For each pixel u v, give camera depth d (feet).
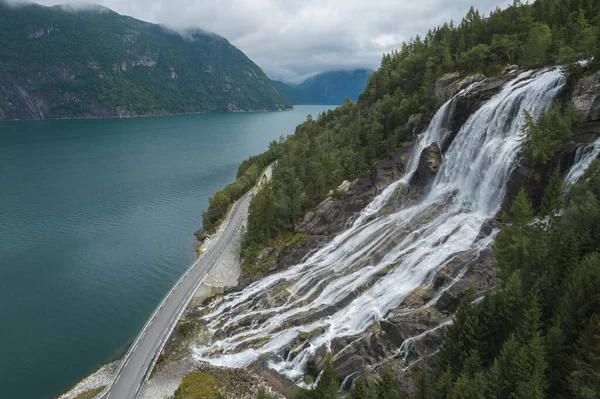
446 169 336.49
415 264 270.67
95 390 252.01
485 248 253.44
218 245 426.51
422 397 156.76
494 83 343.67
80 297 367.25
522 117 291.38
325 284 296.51
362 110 529.04
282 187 437.17
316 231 370.73
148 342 281.74
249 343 273.75
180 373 257.55
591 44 294.46
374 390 178.60
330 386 174.81
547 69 320.91
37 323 328.29
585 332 134.62
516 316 165.37
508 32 422.41
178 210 609.83
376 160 402.52
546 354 141.59
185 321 310.04
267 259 365.81
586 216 178.81
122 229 529.86
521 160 271.08
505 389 138.51
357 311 263.70
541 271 179.93
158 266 427.33
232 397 232.94
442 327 219.00
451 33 509.35
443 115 361.51
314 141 492.95
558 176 225.35
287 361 253.85
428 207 317.01
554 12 411.75
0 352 293.84
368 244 313.73
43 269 418.31
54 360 286.46
